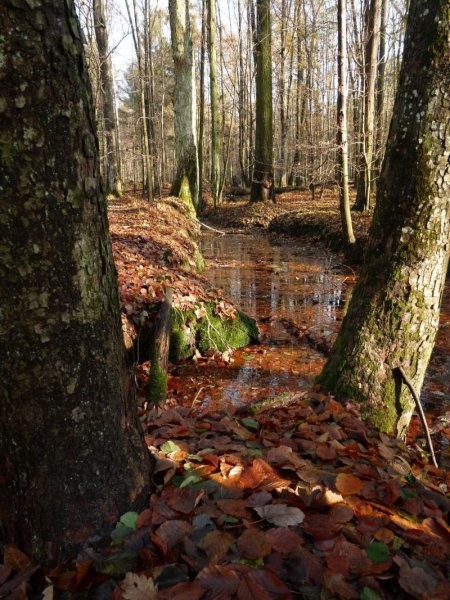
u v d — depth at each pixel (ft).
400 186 9.66
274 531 5.55
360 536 5.83
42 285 4.63
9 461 5.07
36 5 4.14
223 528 5.75
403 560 5.31
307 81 77.36
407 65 9.28
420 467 9.32
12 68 4.12
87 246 4.95
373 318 10.40
